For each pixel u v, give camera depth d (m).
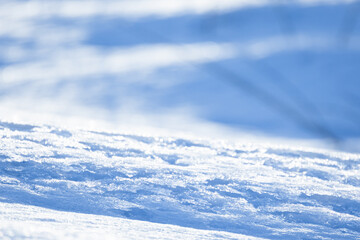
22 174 14.24
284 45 73.62
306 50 68.94
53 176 14.45
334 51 67.44
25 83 70.12
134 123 42.38
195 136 24.73
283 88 56.34
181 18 115.00
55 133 20.02
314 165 19.58
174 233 10.21
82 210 12.16
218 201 14.06
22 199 12.14
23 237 7.63
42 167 15.05
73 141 18.89
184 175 16.06
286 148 22.72
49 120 26.03
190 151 20.00
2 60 97.69
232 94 56.03
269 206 14.12
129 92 60.03
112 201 13.04
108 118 45.69
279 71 62.53
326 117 45.59
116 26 120.00
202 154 19.62
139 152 18.56
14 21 148.75
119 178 14.97
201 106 52.81
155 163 17.17
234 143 22.92
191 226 12.12
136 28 113.75
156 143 20.83
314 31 81.00
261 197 14.77
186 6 126.12
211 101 54.22
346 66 61.81
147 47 96.25
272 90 56.00
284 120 45.62
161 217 12.47
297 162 19.84
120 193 13.77
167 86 61.69
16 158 15.59
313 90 53.91
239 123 45.25
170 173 16.09
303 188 16.00
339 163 20.48
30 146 17.30
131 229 10.09
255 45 79.69
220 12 104.81
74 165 15.65
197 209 13.35
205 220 12.62
